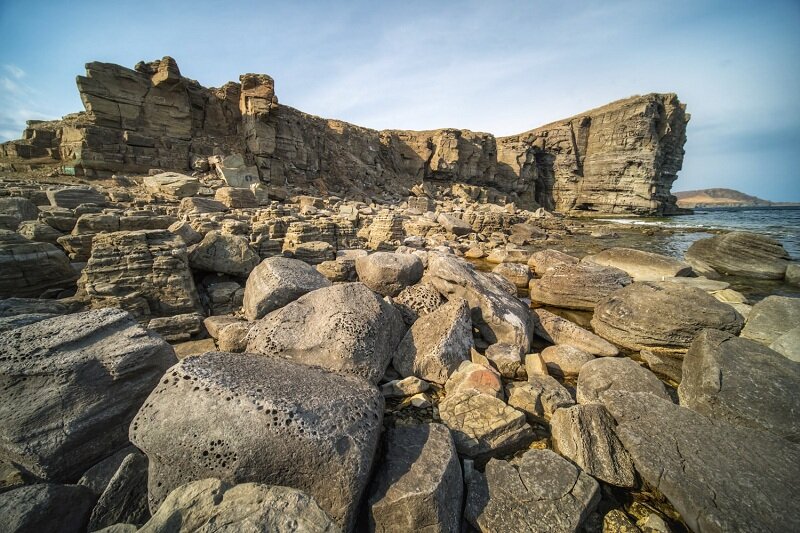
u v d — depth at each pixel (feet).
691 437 11.58
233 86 105.40
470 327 19.16
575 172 201.67
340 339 14.90
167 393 9.35
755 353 14.79
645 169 174.70
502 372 17.48
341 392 10.44
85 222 27.30
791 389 13.01
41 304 18.34
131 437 8.90
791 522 8.84
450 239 70.69
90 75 76.54
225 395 9.10
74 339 11.50
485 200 172.24
